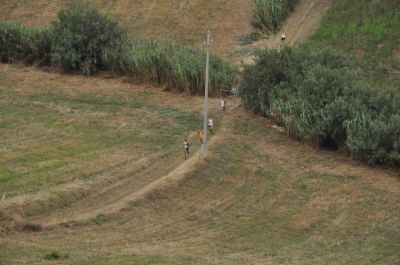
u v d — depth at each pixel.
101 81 130.25
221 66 121.38
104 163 84.88
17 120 104.44
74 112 109.56
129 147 92.69
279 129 99.56
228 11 161.12
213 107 112.38
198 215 70.31
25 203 69.56
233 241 63.88
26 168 82.12
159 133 99.62
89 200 74.31
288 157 88.44
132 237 63.59
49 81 129.88
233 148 91.00
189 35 153.75
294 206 72.81
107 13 167.00
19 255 54.59
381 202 73.31
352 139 86.31
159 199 73.56
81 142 94.19
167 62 123.75
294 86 100.81
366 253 61.25
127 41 134.38
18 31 141.00
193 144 93.94
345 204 72.94
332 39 130.38
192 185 77.69
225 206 72.75
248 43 144.62
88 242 61.25
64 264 52.59
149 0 170.75
